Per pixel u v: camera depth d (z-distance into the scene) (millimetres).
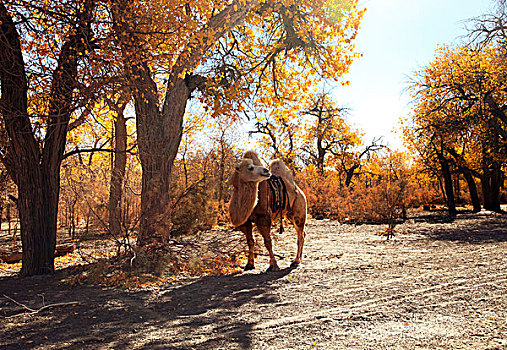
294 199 8867
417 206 34656
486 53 24516
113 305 5539
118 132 16141
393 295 5652
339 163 43000
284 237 14766
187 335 4184
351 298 5582
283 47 10773
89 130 13727
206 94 10969
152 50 8547
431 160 30594
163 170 9750
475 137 25109
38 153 8328
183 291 6371
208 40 9523
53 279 7586
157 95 10102
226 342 3939
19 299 5980
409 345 3725
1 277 8102
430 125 26094
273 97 12164
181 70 9391
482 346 3650
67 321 4797
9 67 7629
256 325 4473
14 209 17656
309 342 3881
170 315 4996
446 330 4133
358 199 24266
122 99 8406
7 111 7578
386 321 4500
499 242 11453
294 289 6273
